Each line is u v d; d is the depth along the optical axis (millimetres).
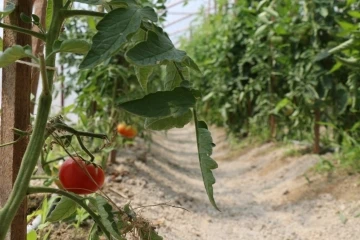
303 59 4062
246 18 5137
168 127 920
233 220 3082
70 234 1893
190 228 2717
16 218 1050
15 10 1030
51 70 828
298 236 2688
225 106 6172
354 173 3367
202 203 3459
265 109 5238
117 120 3318
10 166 1062
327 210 2986
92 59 696
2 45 1090
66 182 1003
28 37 1057
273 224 2955
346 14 3881
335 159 3773
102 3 825
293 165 4113
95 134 978
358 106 3561
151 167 4203
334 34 3699
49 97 798
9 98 1062
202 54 7891
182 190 3738
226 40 6219
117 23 725
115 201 2625
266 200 3518
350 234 2553
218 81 6434
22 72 1058
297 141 4773
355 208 2865
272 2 4270
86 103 3660
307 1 3926
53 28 853
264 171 4379
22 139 1064
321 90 3850
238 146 5852
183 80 840
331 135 4727
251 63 5824
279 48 4363
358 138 3695
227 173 4699
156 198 3133
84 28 3506
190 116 908
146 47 738
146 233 1020
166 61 898
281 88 5309
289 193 3469
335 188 3246
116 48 707
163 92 776
